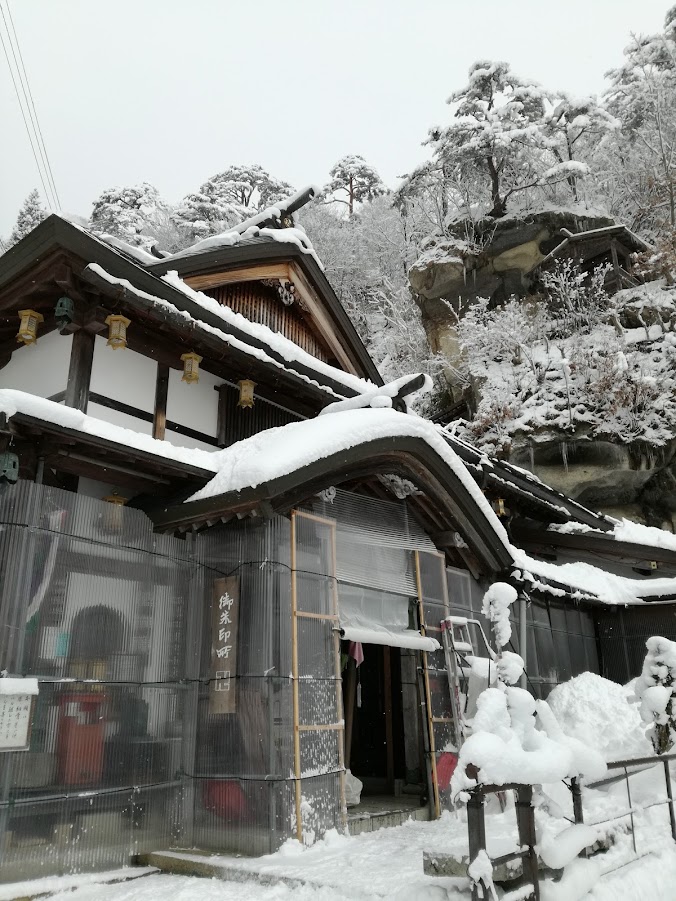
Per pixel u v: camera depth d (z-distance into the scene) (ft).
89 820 18.93
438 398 84.07
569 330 73.92
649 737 26.71
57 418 19.61
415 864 18.17
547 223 79.41
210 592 23.66
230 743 21.61
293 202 36.63
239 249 31.94
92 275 22.00
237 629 22.53
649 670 26.89
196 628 23.52
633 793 26.48
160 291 24.07
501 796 26.68
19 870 16.98
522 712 15.49
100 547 21.09
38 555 19.12
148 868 19.94
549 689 39.42
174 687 22.59
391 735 33.45
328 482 25.00
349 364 41.22
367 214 110.01
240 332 27.63
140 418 26.05
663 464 58.90
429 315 82.84
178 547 24.12
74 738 18.98
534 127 81.30
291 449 22.93
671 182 77.97
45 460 21.40
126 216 104.27
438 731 28.12
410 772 30.09
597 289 73.10
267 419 32.42
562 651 42.96
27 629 18.34
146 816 20.71
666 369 63.16
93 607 20.44
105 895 17.38
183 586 23.93
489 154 82.69
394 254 101.65
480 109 87.51
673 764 27.91
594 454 60.64
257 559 22.94
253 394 31.30
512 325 72.23
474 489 30.91
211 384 29.84
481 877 12.52
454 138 84.43
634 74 93.66
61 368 25.99
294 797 20.81
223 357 27.61
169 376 27.86
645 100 88.84
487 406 69.00
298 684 22.13
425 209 95.55
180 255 29.55
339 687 23.89
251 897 16.55
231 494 22.17
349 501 27.63
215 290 33.12
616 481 60.03
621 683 46.98
